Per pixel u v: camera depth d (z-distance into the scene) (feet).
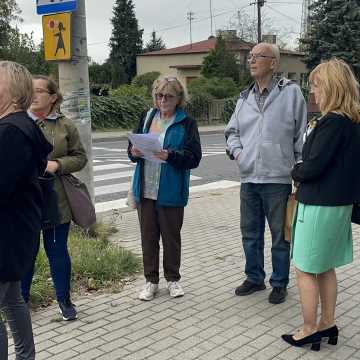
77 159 13.42
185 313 14.30
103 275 16.75
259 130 14.70
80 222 13.51
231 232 23.35
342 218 11.61
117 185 36.55
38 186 9.83
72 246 18.58
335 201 11.39
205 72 132.05
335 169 11.38
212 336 12.95
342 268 17.87
